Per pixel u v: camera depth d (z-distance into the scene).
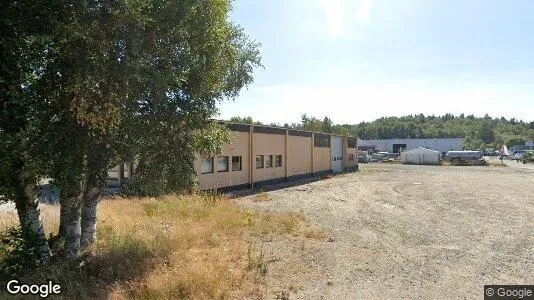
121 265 8.77
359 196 26.14
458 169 59.47
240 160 30.00
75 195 8.78
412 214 18.62
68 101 7.67
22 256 8.09
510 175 45.84
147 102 9.11
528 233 14.19
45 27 7.32
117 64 7.61
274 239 12.52
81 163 8.07
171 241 10.87
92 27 7.11
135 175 10.11
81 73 7.19
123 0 7.30
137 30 7.77
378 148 120.12
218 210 16.27
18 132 7.60
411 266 10.04
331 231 14.29
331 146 51.06
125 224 12.80
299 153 40.75
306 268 9.67
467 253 11.37
